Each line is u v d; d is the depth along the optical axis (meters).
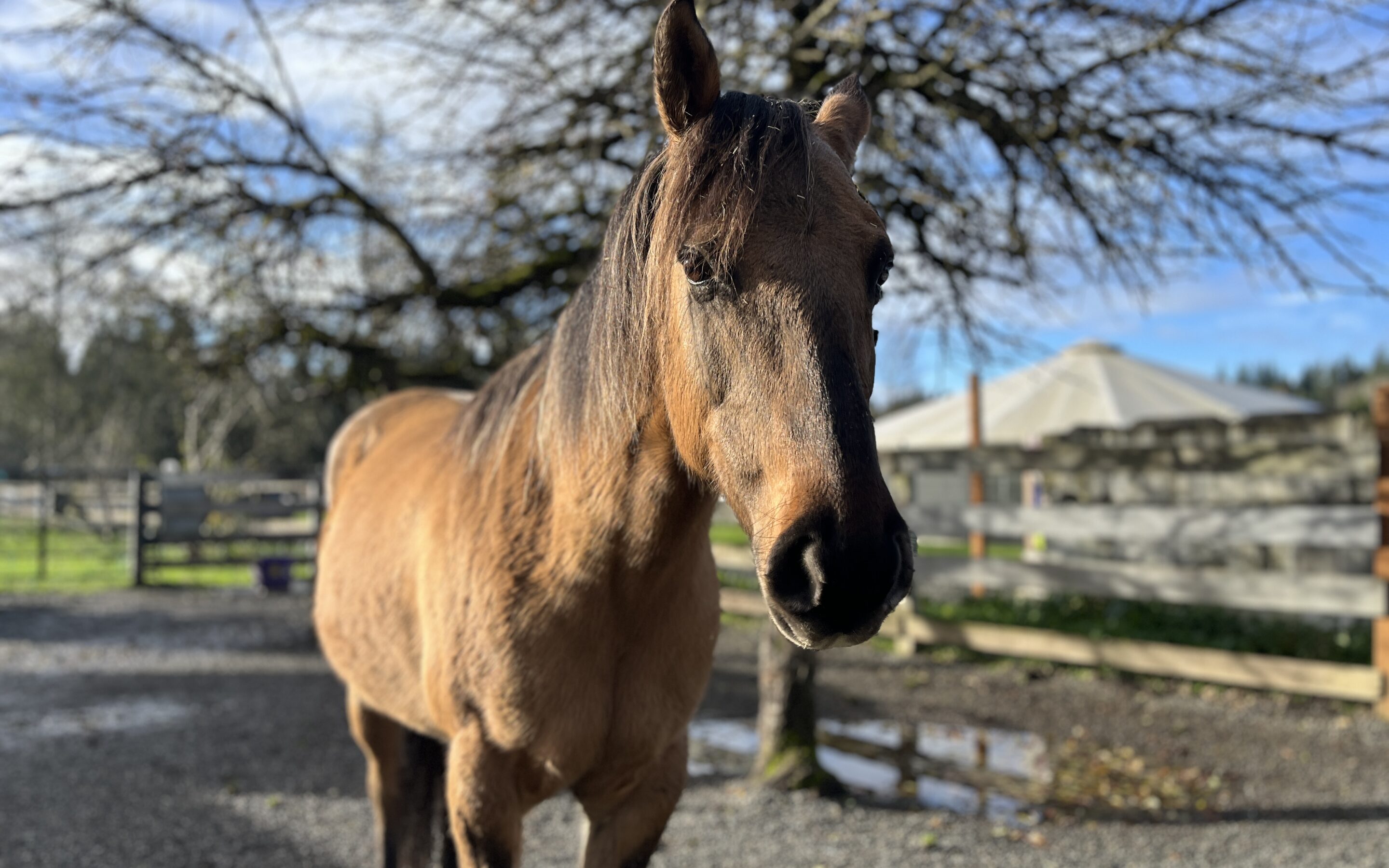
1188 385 12.23
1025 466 7.19
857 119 1.67
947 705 5.63
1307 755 4.58
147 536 11.63
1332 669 5.19
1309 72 3.41
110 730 5.26
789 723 4.16
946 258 4.64
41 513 12.22
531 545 1.77
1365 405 22.42
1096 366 12.23
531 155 4.80
